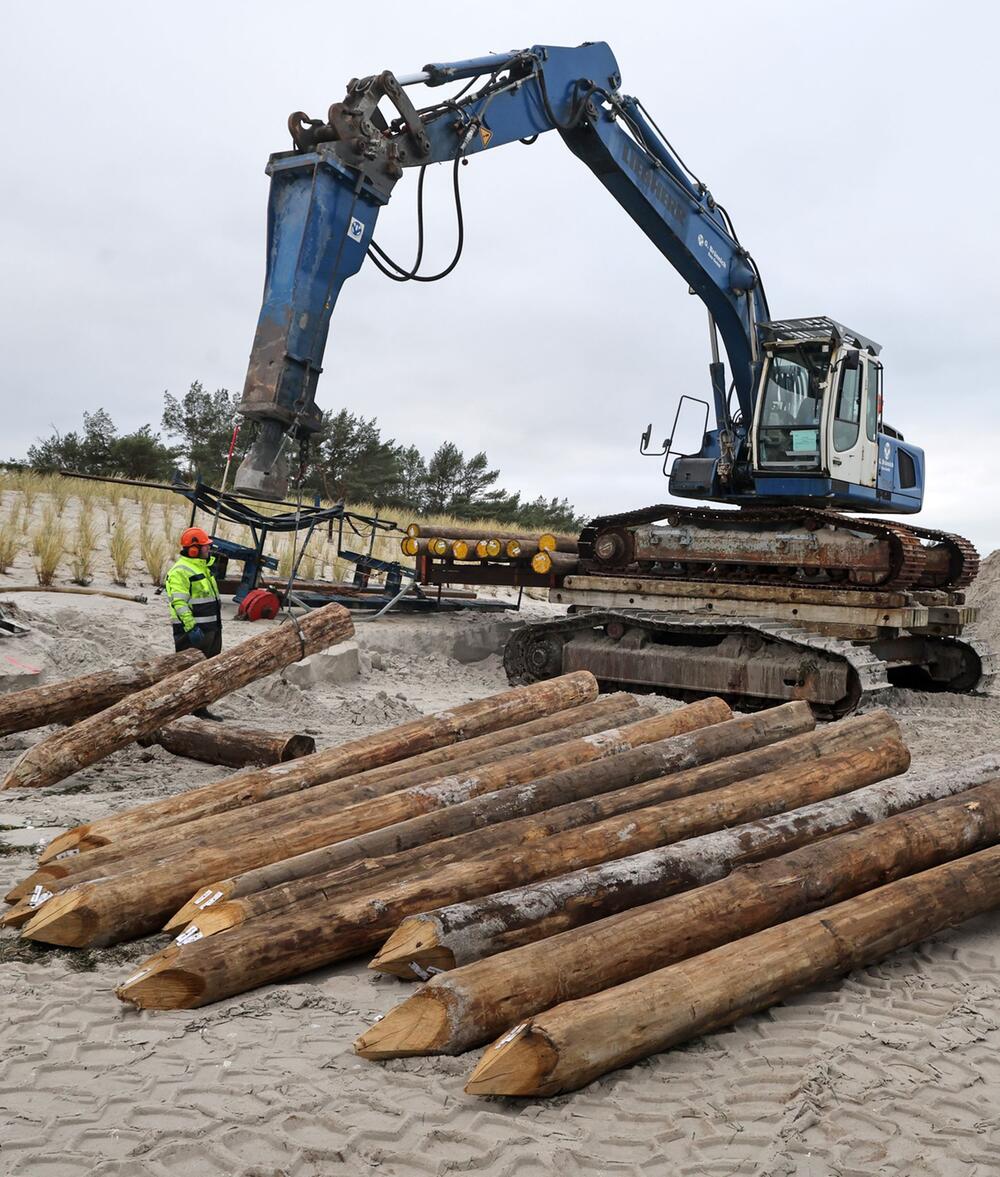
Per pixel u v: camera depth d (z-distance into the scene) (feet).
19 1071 12.00
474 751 23.31
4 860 19.60
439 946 13.84
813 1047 13.03
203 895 15.97
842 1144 10.91
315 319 30.45
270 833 18.07
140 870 16.83
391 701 35.45
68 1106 11.27
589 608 45.75
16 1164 10.14
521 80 35.88
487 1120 11.23
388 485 127.03
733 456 45.06
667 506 44.04
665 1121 11.32
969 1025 13.84
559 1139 10.90
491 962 12.90
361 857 17.20
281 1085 11.77
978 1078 12.39
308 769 22.57
